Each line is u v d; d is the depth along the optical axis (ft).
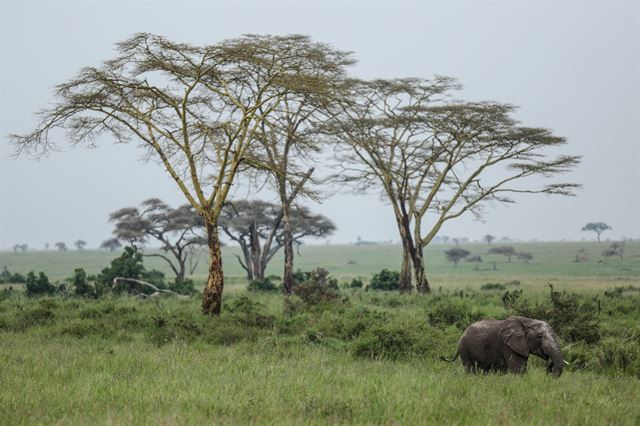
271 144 139.85
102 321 116.06
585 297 171.83
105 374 64.44
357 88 211.82
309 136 181.88
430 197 223.10
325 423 45.60
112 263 211.82
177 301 169.89
